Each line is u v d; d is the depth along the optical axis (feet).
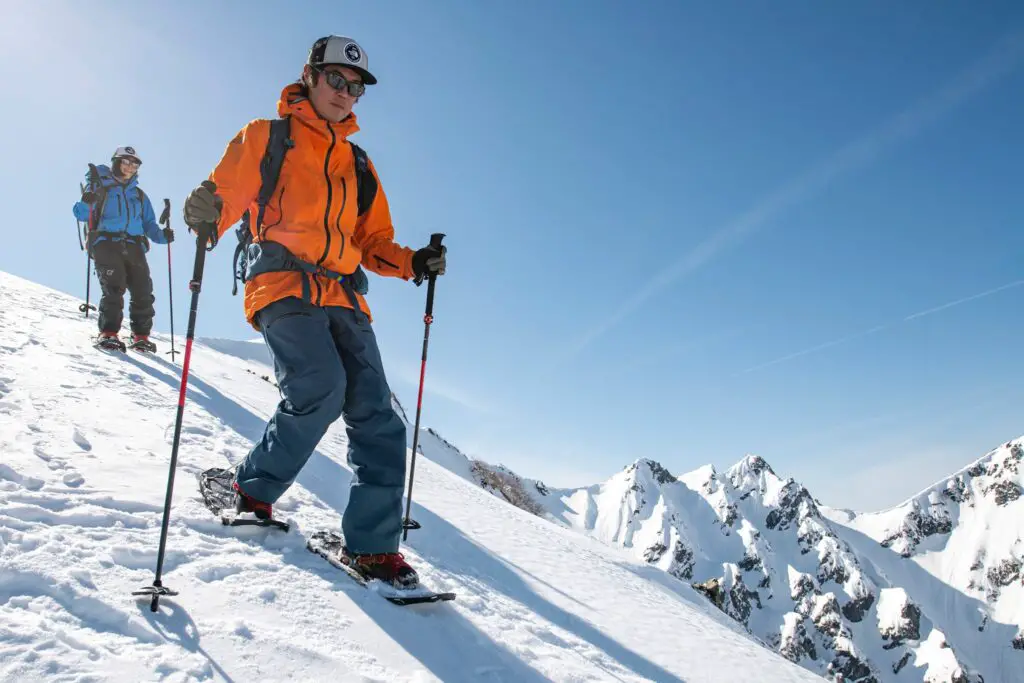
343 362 10.98
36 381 17.01
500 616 12.07
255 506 11.16
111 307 26.35
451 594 10.46
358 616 9.16
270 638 7.84
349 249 10.91
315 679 7.36
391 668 8.16
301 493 14.46
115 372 21.13
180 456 14.20
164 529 8.22
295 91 10.94
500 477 122.42
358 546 10.39
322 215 10.61
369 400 10.78
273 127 10.52
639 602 21.80
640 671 13.76
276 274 10.49
